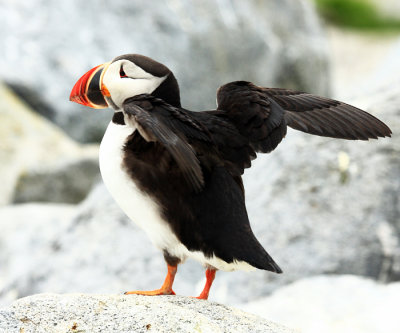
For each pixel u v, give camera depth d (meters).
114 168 7.47
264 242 11.93
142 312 6.80
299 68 24.81
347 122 7.57
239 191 7.49
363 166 12.30
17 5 21.08
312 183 12.30
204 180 7.32
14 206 16.09
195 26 22.14
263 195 12.35
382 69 19.44
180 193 7.33
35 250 13.95
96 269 12.14
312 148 12.57
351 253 11.77
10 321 6.49
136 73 7.52
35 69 20.44
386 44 37.78
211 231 7.30
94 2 21.47
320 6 41.47
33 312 6.64
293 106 7.70
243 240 7.25
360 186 12.20
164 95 7.62
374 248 11.83
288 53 24.61
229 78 22.66
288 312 10.84
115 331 6.54
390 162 12.26
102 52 20.97
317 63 25.69
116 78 7.52
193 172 6.35
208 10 22.62
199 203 7.31
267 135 7.43
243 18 23.34
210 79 22.14
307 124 7.58
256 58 23.52
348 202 12.12
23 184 16.97
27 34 20.75
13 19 20.89
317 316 10.65
